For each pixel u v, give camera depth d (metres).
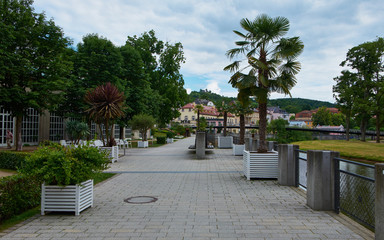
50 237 4.00
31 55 16.14
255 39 9.70
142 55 35.47
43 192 5.10
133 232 4.20
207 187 7.74
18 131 15.85
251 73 9.80
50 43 17.06
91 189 5.70
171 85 37.72
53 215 5.11
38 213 5.24
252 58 8.54
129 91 26.78
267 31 9.21
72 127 19.83
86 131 20.36
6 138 20.06
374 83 42.03
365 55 43.38
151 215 5.11
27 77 15.91
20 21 15.63
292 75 9.70
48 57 16.53
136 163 13.54
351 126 96.62
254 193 6.95
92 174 5.42
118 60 25.34
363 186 4.91
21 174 5.25
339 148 35.66
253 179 8.92
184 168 11.73
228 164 13.05
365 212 4.90
